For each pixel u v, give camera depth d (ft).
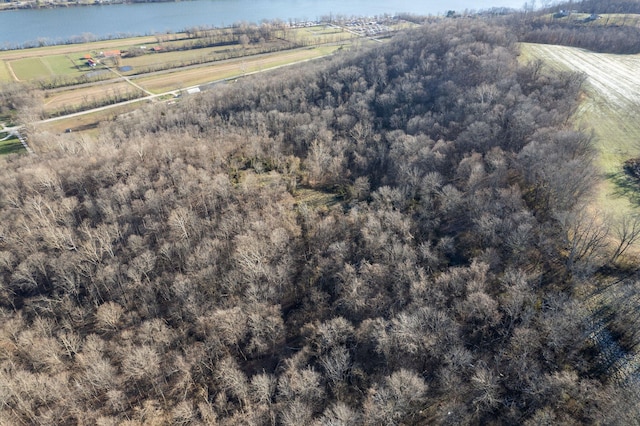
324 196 428.56
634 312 239.09
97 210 395.55
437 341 235.81
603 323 241.76
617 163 373.81
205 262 316.60
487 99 452.76
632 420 185.26
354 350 259.19
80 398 251.60
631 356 224.94
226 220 359.66
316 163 443.32
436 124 447.83
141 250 340.39
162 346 271.08
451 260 315.37
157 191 401.29
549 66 567.59
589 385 205.16
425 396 226.17
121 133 556.51
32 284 337.11
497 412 215.51
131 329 290.56
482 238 309.22
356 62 652.07
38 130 623.36
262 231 336.29
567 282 268.62
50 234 349.61
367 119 510.99
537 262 282.77
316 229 351.46
